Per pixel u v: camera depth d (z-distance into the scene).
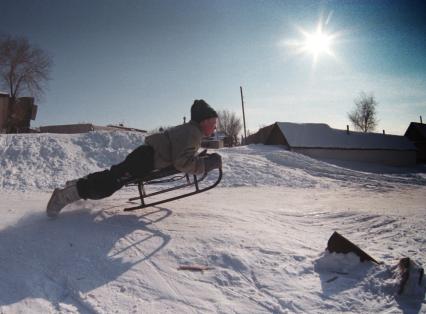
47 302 2.69
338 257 3.29
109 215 4.85
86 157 14.90
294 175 15.62
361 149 32.94
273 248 3.72
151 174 4.86
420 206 7.69
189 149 4.47
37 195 9.10
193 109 4.60
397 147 34.84
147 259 3.41
